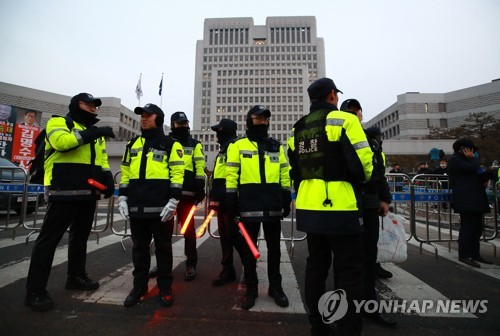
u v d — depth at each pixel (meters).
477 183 4.10
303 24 114.25
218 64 111.62
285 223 7.74
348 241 1.96
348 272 1.93
